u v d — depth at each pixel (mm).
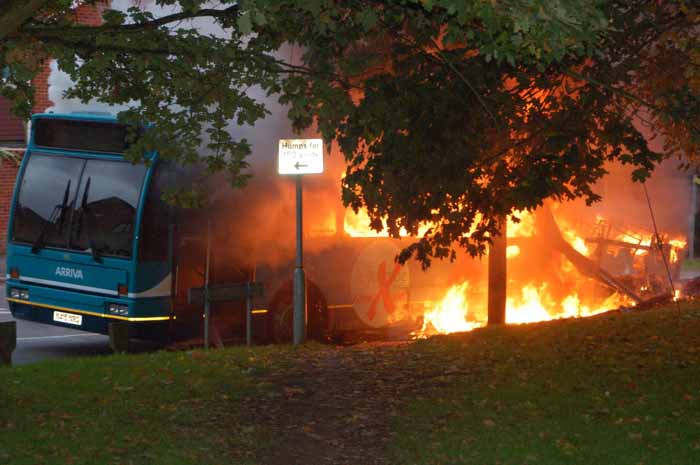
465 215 11188
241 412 9227
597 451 7617
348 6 8555
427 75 9977
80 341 15789
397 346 13281
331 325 16031
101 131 14531
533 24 6305
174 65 9898
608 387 9820
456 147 10180
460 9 6363
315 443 8234
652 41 10766
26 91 10148
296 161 13625
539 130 10367
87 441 7703
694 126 9938
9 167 29844
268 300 15289
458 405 9422
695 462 7254
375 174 10344
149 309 14078
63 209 14703
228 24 9945
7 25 7230
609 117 10211
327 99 9469
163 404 9336
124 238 14109
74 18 9961
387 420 8984
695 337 12461
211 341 14711
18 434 7758
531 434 8219
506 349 12359
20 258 15117
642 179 10188
